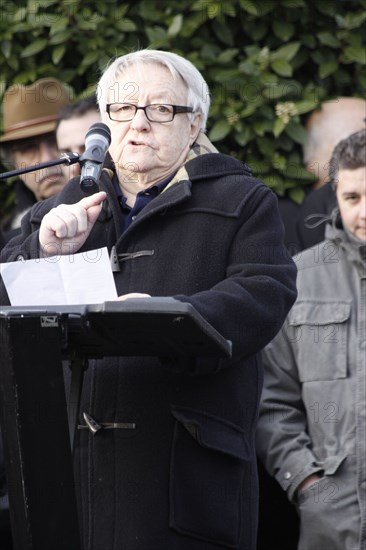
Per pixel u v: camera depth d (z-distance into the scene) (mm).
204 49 12406
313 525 9250
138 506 7016
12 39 12883
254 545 7410
